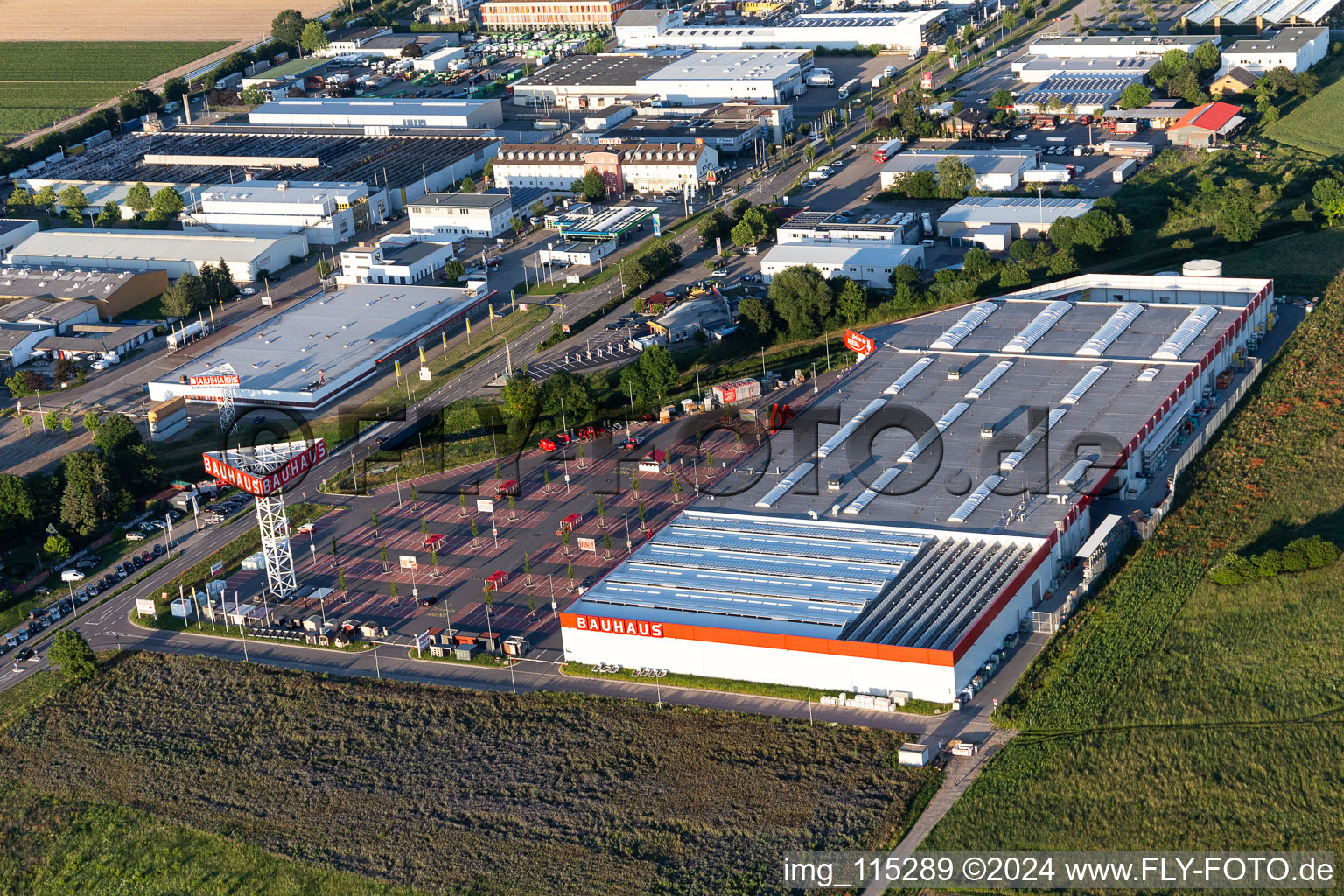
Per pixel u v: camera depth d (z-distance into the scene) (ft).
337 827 529.86
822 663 569.23
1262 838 479.82
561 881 491.31
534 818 522.88
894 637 567.59
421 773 554.05
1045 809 499.92
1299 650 568.82
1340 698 539.29
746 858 491.72
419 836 520.42
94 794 562.66
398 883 498.69
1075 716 542.57
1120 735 530.68
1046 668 572.92
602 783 536.42
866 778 522.88
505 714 582.35
